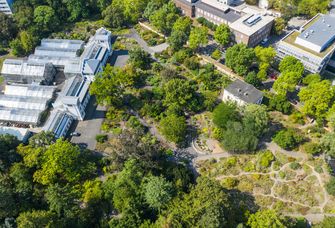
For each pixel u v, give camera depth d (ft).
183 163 424.46
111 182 388.16
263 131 425.28
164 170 403.34
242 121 431.02
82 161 410.93
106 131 474.08
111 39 647.15
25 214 323.16
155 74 558.97
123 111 497.46
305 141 430.61
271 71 552.82
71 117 489.67
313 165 403.54
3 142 410.31
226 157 430.20
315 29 545.03
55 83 558.15
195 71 555.69
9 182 377.50
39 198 377.09
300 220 356.79
